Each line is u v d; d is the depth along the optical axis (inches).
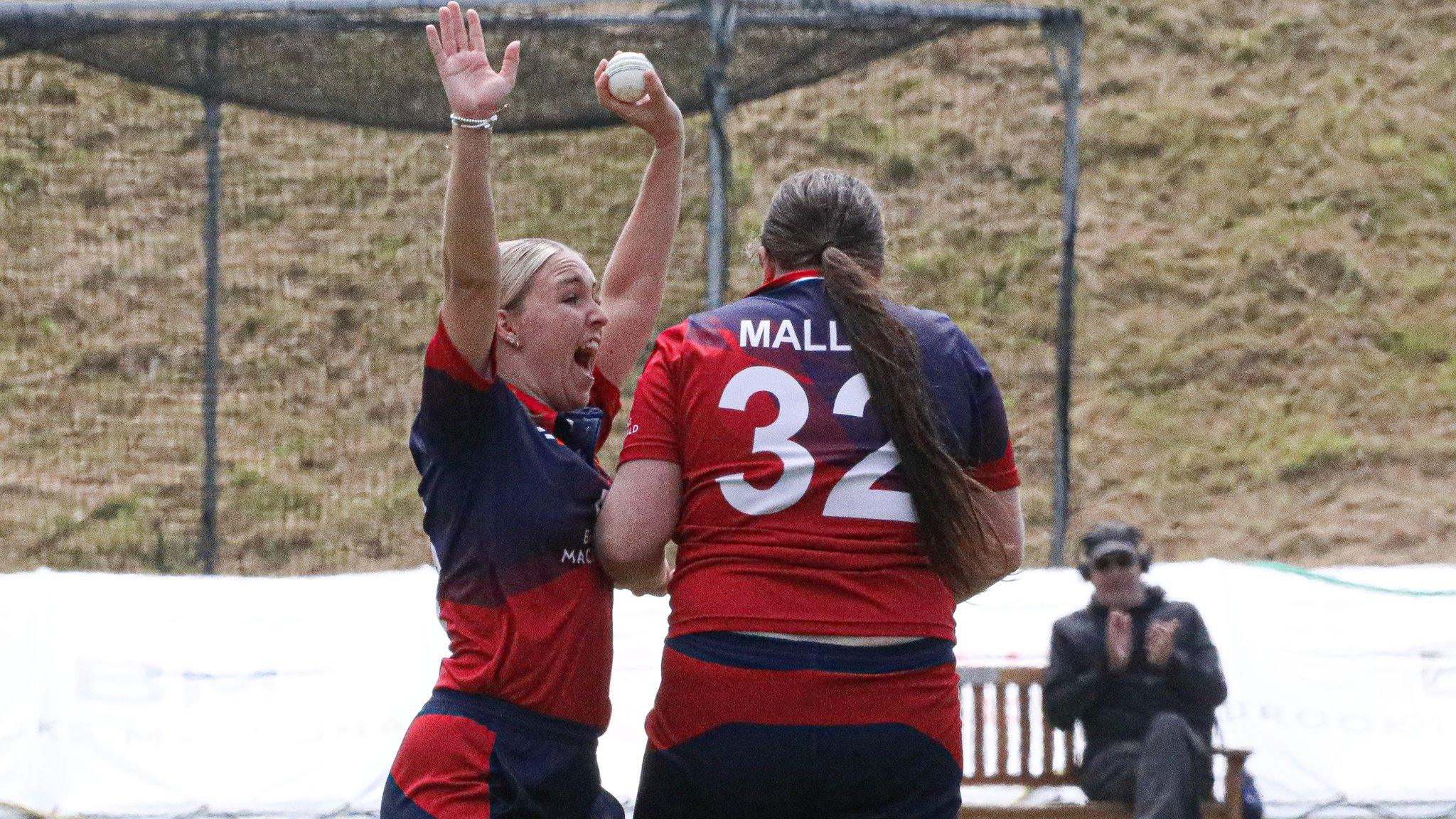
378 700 845.8
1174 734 745.0
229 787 813.9
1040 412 1675.7
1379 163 1839.3
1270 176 1830.7
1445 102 1875.0
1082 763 784.3
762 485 356.8
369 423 1635.1
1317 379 1716.3
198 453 1603.1
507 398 370.0
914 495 358.0
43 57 1644.9
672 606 370.3
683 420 366.9
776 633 351.3
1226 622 861.8
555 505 367.9
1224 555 1533.0
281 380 1647.4
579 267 394.9
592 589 374.6
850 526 355.9
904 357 362.3
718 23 1024.2
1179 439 1660.9
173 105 1668.3
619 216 1678.2
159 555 1497.3
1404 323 1750.7
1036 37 1807.3
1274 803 815.1
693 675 355.6
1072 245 1203.9
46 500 1550.2
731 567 357.1
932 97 1797.5
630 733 832.9
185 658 843.4
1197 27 1902.1
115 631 845.2
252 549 1512.1
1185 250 1785.2
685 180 1664.6
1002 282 1739.7
